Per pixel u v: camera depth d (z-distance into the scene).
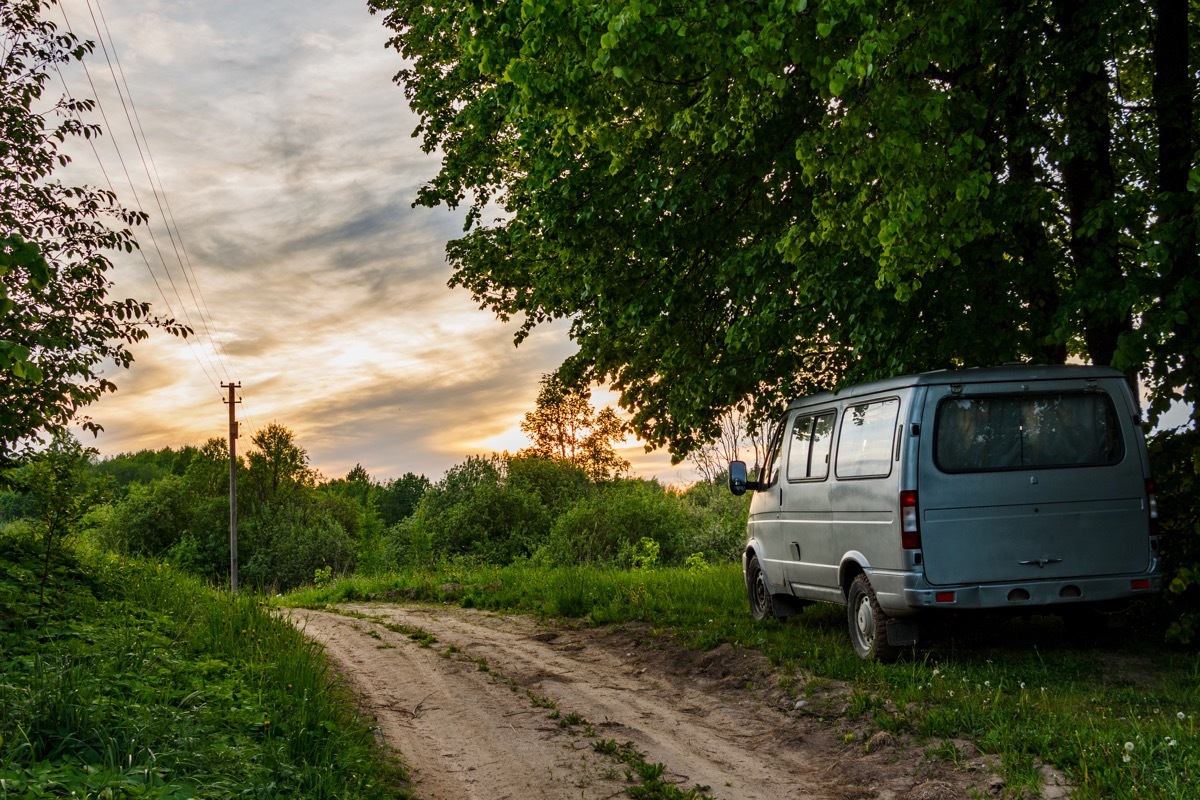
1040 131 9.46
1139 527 7.90
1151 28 10.48
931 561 7.70
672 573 17.55
